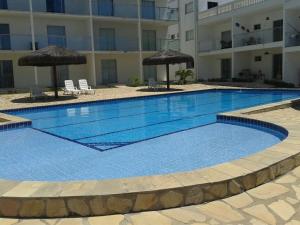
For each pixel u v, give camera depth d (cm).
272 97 1769
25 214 402
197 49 3094
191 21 3155
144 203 407
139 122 1152
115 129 1033
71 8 2602
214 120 1130
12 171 647
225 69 3053
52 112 1422
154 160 688
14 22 2408
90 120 1212
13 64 2422
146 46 3012
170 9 2959
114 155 734
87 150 781
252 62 2770
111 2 2700
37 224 386
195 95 1980
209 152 735
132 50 2845
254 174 464
